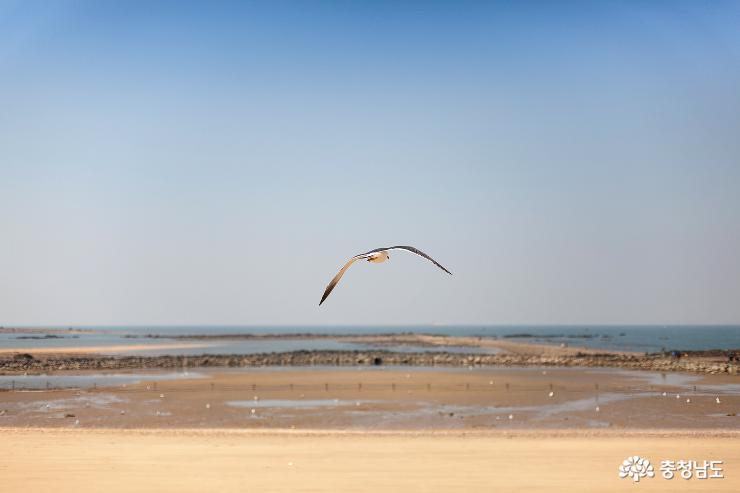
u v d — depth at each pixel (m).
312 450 23.84
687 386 53.31
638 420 35.50
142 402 43.62
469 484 18.77
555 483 18.81
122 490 18.19
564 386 53.00
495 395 46.84
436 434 28.94
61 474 19.84
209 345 161.00
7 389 51.81
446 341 173.75
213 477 19.61
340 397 45.94
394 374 66.06
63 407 41.31
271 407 41.06
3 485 18.56
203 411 39.41
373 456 22.66
